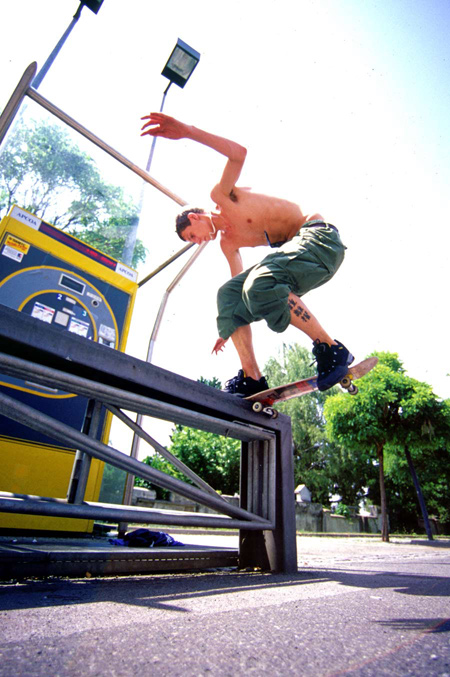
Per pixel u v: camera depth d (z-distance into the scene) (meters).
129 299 3.05
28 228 2.59
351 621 0.68
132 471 1.28
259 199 1.84
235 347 1.85
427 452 12.52
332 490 18.95
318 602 0.85
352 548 4.25
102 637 0.52
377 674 0.43
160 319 3.33
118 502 2.75
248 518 1.51
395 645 0.55
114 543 1.87
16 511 0.97
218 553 1.52
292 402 18.48
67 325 2.67
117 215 3.57
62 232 2.75
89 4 3.28
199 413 1.39
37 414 1.06
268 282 1.50
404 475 14.32
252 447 1.74
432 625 0.67
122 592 0.87
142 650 0.47
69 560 1.09
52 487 2.35
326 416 9.91
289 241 1.73
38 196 3.59
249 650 0.50
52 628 0.55
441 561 2.58
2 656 0.42
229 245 1.97
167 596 0.85
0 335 0.96
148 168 3.28
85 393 1.19
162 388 1.29
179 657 0.46
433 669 0.45
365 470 18.83
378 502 20.23
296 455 18.06
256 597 0.89
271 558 1.54
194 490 1.36
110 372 1.16
